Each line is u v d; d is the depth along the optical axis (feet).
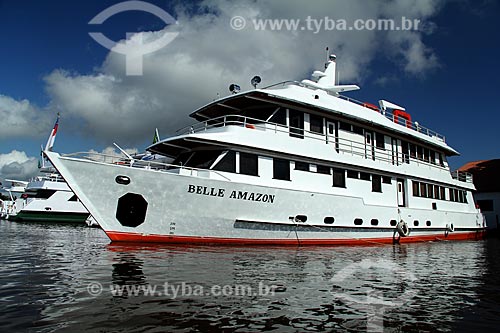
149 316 16.21
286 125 44.70
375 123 52.44
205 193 37.60
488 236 87.56
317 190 46.50
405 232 54.54
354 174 51.49
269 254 35.27
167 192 36.40
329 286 23.39
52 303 17.56
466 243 63.98
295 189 43.14
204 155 41.88
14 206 131.03
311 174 46.29
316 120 48.32
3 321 15.15
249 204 40.01
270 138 42.83
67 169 33.99
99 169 34.71
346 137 51.31
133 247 34.78
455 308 20.01
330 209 46.24
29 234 59.47
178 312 16.90
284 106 45.34
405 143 61.87
